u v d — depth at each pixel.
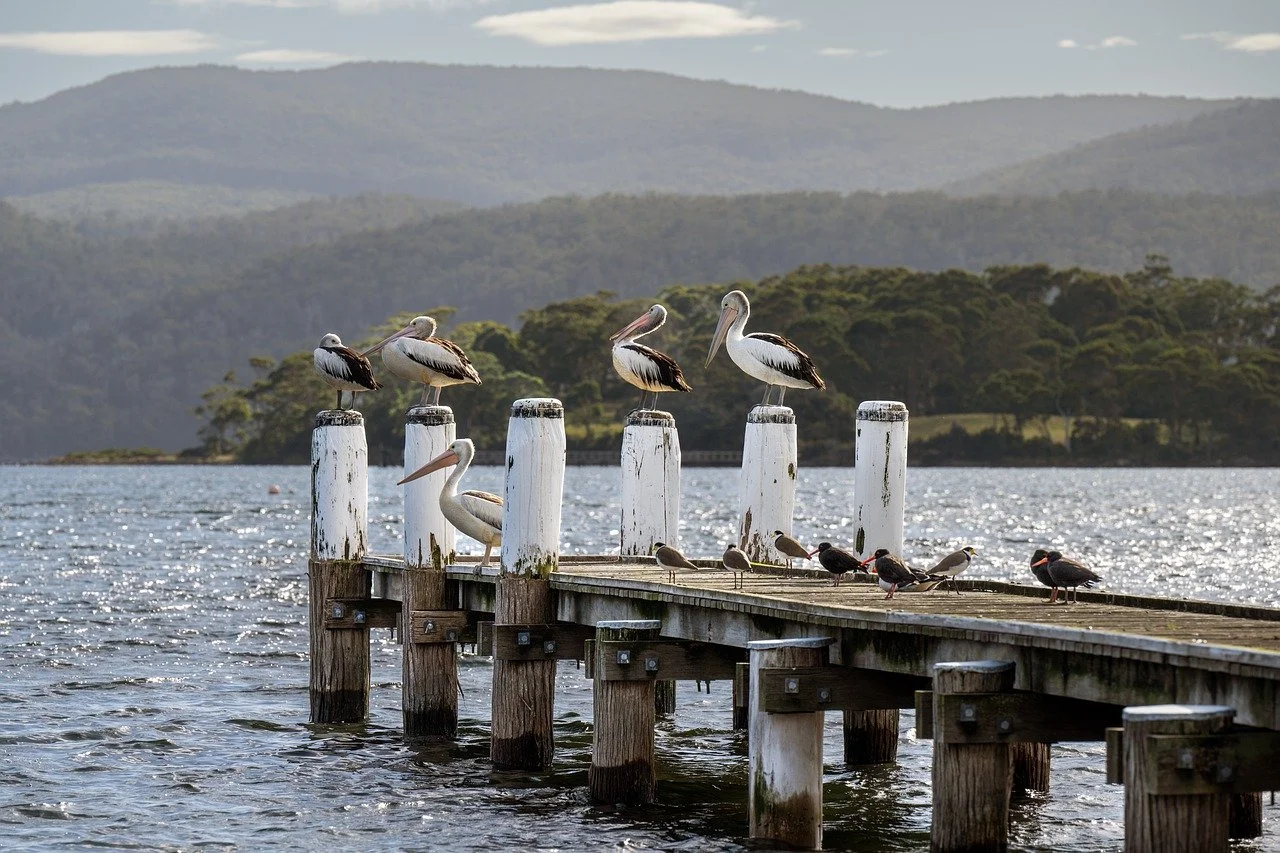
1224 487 122.38
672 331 181.12
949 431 162.12
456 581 19.84
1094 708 12.23
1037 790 18.08
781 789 13.81
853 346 163.75
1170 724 10.18
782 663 13.80
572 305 183.88
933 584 15.68
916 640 13.17
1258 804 16.03
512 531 17.66
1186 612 14.73
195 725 22.38
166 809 17.69
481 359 164.75
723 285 193.50
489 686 25.50
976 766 12.12
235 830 16.77
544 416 17.56
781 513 19.91
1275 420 161.50
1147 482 132.50
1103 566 51.72
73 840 16.50
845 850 15.59
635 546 20.69
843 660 13.95
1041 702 12.16
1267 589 44.22
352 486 21.14
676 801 17.58
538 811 16.94
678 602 15.68
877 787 18.23
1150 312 184.50
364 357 21.45
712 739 21.36
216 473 187.00
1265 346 186.25
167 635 32.28
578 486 122.25
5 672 27.44
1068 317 185.25
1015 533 68.19
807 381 21.66
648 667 16.03
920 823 16.67
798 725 13.86
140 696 24.98
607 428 165.62
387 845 16.06
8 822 17.19
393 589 20.81
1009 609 14.64
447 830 16.45
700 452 158.00
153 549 59.12
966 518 79.56
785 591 16.14
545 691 18.03
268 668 28.00
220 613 36.25
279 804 17.75
